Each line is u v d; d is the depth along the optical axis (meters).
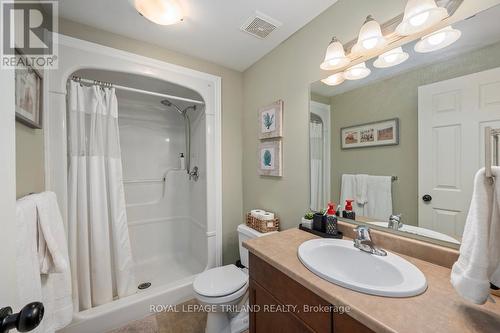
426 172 0.96
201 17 1.40
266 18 1.42
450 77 0.88
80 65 1.45
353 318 0.64
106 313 1.44
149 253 2.44
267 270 1.01
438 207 0.92
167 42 1.70
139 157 2.50
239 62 2.02
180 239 2.64
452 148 0.88
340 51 1.15
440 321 0.57
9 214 0.42
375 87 1.13
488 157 0.58
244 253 1.79
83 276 1.47
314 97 1.45
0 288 0.39
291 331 0.87
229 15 1.39
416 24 0.89
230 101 2.15
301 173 1.55
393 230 1.07
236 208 2.21
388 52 1.07
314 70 1.44
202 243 2.24
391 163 1.08
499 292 0.65
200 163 2.29
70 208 1.43
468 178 0.84
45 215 0.87
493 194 0.56
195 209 2.48
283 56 1.69
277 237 1.23
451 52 0.88
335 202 1.34
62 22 1.39
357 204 1.23
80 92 1.51
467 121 0.84
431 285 0.74
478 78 0.81
